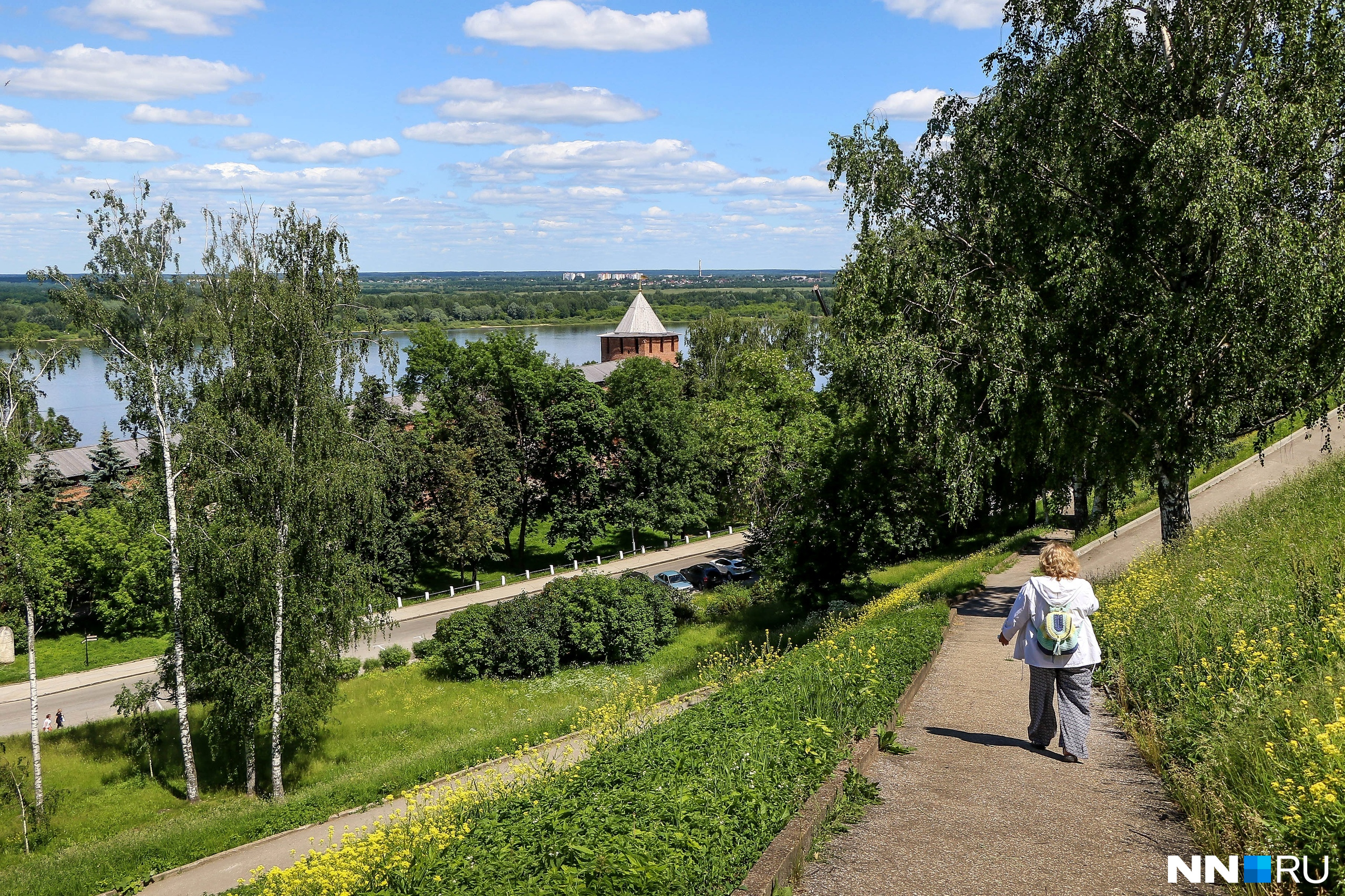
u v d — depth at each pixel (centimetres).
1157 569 1465
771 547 3591
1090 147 1830
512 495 5691
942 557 4166
